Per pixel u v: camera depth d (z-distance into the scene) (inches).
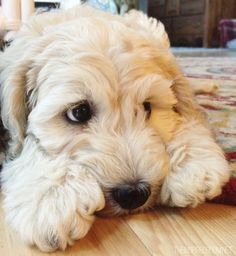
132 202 8.5
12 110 10.0
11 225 8.2
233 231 8.5
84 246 7.8
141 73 9.6
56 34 10.2
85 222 8.0
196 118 11.6
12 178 9.3
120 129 9.1
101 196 8.1
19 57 10.3
